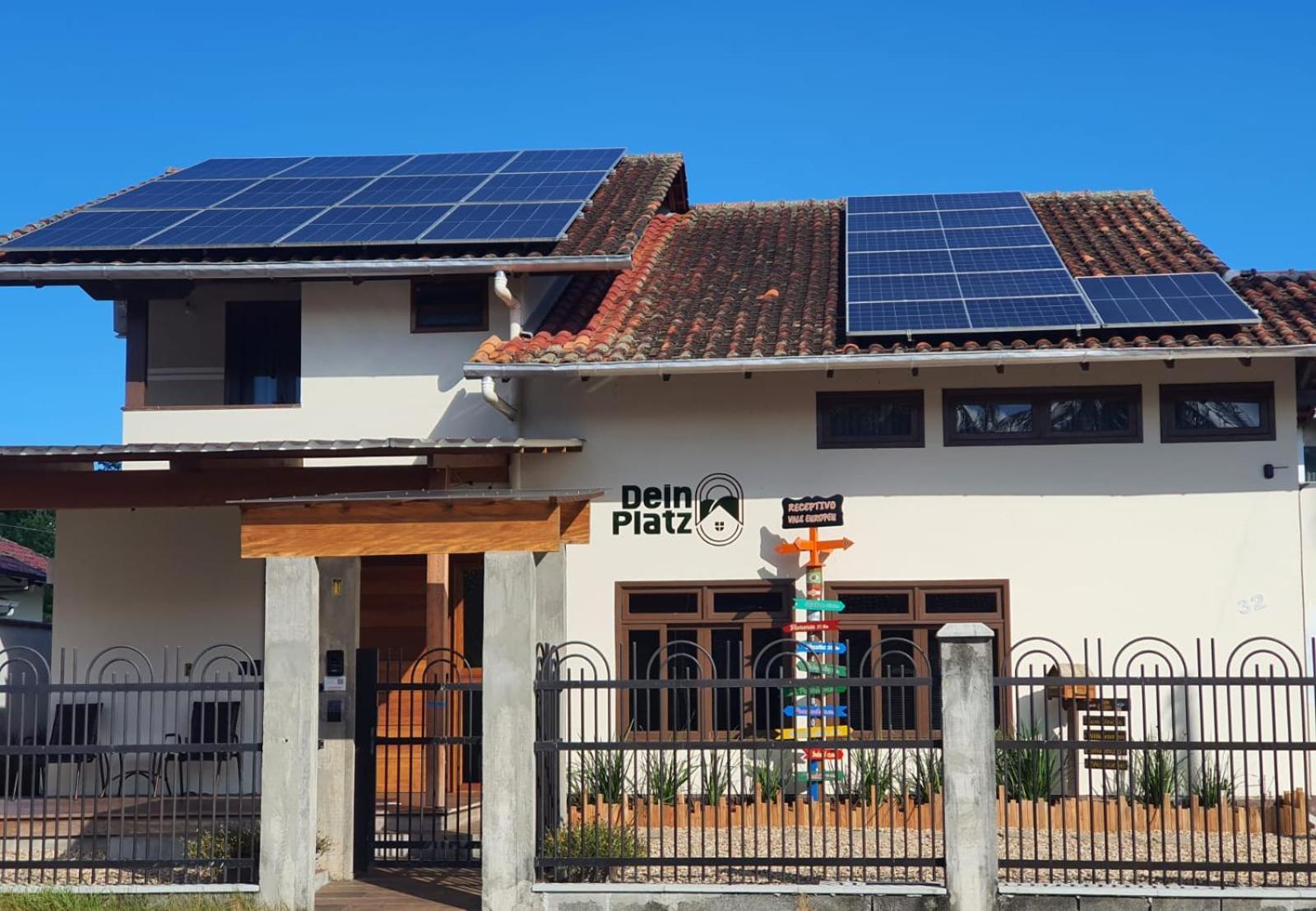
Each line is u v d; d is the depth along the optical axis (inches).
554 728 446.3
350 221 670.5
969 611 592.4
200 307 719.1
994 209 768.9
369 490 579.5
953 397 601.0
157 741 637.9
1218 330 572.1
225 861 432.1
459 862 496.1
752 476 605.9
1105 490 589.9
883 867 438.6
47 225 688.4
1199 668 407.5
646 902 410.9
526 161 808.9
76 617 647.1
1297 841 485.1
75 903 418.0
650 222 773.9
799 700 578.2
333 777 476.4
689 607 605.9
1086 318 575.2
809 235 777.6
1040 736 578.2
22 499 571.5
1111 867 406.0
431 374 649.0
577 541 470.6
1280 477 581.3
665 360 574.6
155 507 585.6
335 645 483.2
